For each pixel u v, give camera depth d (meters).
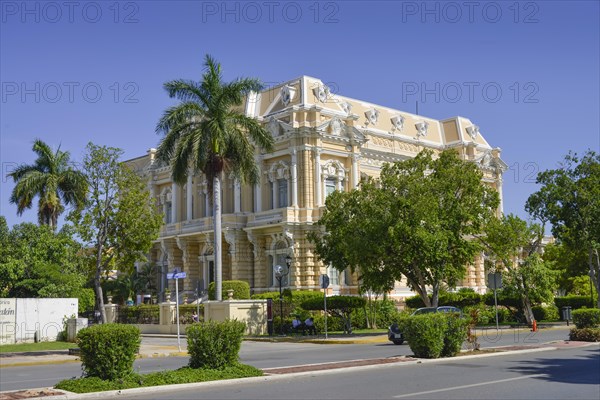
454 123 81.69
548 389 15.73
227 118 42.47
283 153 62.81
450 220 42.03
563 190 50.62
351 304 44.66
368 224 40.50
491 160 81.88
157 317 49.34
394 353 28.36
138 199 37.75
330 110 64.31
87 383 16.44
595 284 52.44
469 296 56.38
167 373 17.88
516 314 55.66
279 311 46.34
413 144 75.38
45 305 41.41
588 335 31.19
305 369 20.19
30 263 47.62
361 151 67.75
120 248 38.00
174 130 41.81
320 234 59.41
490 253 50.12
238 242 63.50
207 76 41.91
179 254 71.00
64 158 57.72
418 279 43.06
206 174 41.62
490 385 16.44
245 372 18.75
